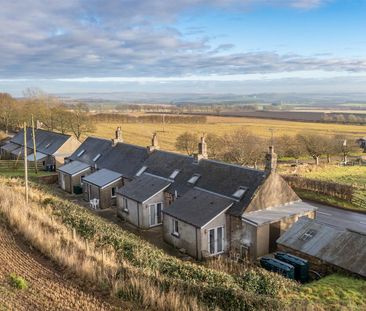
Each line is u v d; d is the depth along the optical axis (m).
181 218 30.00
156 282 16.83
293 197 32.59
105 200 41.12
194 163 36.91
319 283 19.94
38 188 42.25
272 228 28.94
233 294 15.59
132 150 45.53
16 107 109.69
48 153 60.34
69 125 90.88
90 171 47.81
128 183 38.94
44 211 27.25
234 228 29.70
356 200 43.44
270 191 30.75
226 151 65.75
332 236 24.44
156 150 42.59
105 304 15.09
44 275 17.30
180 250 29.98
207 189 33.25
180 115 162.62
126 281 16.69
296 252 24.98
